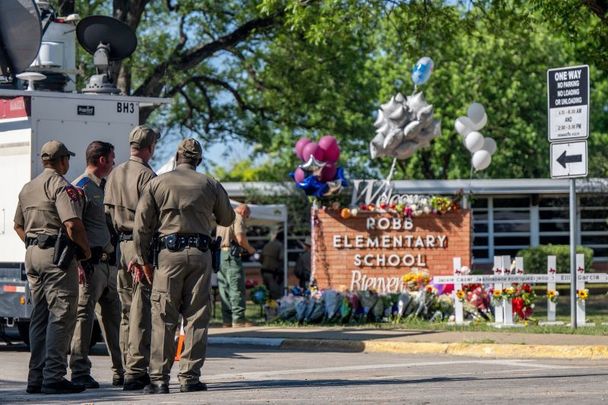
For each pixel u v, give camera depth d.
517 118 109.56
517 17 59.25
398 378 26.23
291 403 20.05
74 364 24.48
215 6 71.44
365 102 80.94
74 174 33.22
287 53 75.38
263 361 32.22
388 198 48.38
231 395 21.77
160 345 22.52
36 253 23.48
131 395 22.36
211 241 22.75
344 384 24.41
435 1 61.41
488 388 22.92
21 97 32.97
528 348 33.78
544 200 85.62
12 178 33.31
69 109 33.22
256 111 78.50
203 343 22.72
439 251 47.50
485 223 85.06
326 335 38.50
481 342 34.88
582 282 42.38
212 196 22.59
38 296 23.77
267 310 46.59
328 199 48.12
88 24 34.75
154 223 22.52
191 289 22.48
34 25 30.56
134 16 65.38
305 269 62.69
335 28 59.12
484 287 44.09
